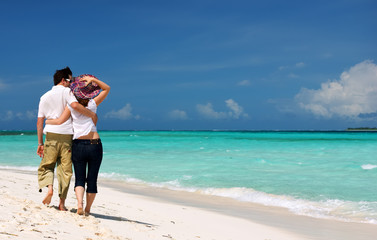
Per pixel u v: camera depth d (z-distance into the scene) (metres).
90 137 4.31
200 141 40.56
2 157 20.64
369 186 11.26
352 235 6.21
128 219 5.25
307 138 50.31
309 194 10.11
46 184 4.50
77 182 4.38
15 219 3.41
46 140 4.40
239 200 9.57
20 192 6.20
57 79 4.48
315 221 7.31
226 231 5.79
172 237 4.36
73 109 4.26
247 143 35.41
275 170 15.07
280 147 29.39
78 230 3.53
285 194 10.14
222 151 25.14
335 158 20.02
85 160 4.39
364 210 8.28
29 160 19.08
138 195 9.85
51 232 3.21
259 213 7.99
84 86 4.21
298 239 5.77
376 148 27.78
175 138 51.03
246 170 15.08
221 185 11.66
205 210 8.03
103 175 13.99
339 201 9.22
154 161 18.62
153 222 5.45
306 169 15.30
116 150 26.16
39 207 4.29
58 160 4.52
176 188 11.38
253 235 5.73
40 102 4.38
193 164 17.23
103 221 4.49
